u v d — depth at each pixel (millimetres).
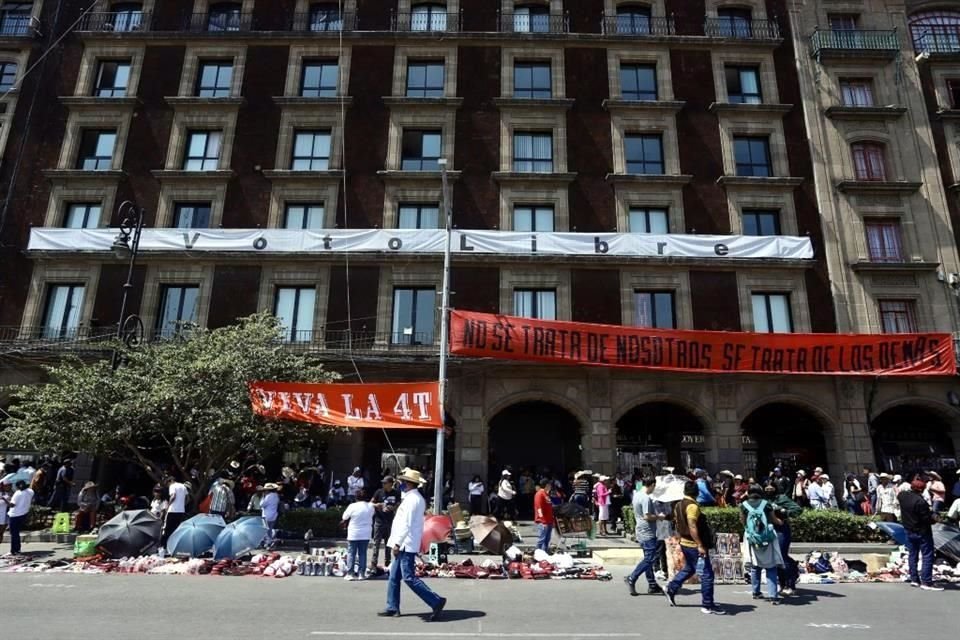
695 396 22391
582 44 26469
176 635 6953
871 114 25438
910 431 24141
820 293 23609
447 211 17906
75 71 26266
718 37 26391
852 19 27312
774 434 25188
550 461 24594
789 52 26703
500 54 26453
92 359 21812
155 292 23375
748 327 23156
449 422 23359
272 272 23547
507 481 19531
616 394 22391
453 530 14312
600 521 18250
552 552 14219
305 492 18984
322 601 9062
